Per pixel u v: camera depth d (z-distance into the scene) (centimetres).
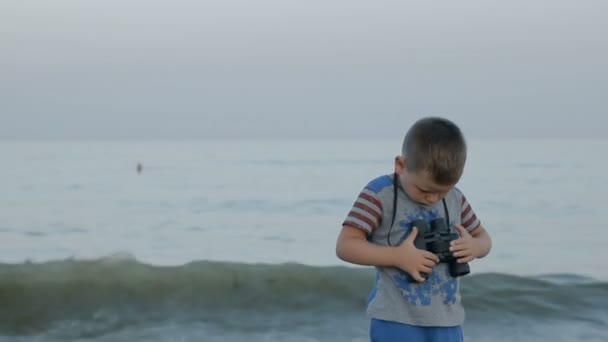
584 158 4956
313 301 724
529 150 7438
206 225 1683
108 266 780
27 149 10944
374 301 325
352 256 318
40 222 1748
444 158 300
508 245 1305
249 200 2286
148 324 661
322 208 2038
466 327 646
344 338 612
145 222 1752
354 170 4141
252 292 738
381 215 323
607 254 1191
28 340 616
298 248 1321
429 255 313
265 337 614
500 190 2444
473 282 768
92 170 4253
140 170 3978
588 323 657
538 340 604
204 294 732
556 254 1195
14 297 712
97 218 1839
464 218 341
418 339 317
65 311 697
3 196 2477
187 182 3156
